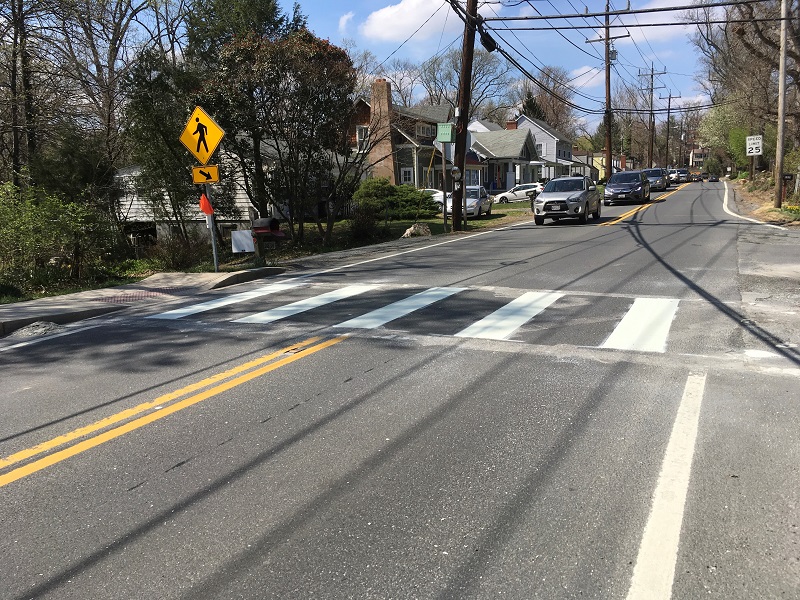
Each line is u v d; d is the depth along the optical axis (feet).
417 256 49.03
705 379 17.72
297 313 28.55
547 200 74.64
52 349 24.25
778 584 9.05
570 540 10.21
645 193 112.27
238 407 16.49
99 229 48.96
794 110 105.60
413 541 10.28
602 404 16.02
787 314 25.16
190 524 10.96
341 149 64.80
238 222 76.33
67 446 14.38
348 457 13.38
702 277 33.96
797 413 15.10
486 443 13.89
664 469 12.48
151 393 17.93
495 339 22.63
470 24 60.90
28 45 61.67
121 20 79.00
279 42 57.36
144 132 60.49
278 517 11.10
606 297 29.43
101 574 9.62
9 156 69.46
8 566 9.90
